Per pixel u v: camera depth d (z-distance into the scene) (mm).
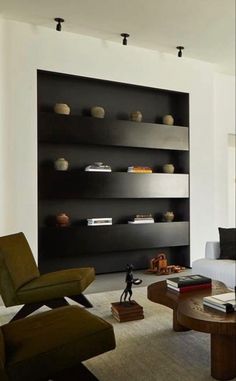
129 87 5133
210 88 5516
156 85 5066
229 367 1996
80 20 4129
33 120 4219
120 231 4781
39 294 2771
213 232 5500
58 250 4402
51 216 4672
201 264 3648
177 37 4602
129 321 2871
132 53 4883
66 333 1704
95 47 4625
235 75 6027
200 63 5426
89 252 4578
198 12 3949
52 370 1591
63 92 4703
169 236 5137
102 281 4430
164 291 2570
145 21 4156
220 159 5848
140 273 4965
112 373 2062
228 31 4430
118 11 3918
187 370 2104
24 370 1532
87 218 4898
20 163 4141
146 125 4988
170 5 3793
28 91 4195
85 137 4562
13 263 2828
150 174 5008
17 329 1841
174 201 5539
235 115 6020
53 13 3957
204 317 1982
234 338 2018
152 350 2363
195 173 5363
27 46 4195
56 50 4367
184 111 5391
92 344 1676
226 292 2512
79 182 4535
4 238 2943
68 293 2801
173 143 5184
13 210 4098
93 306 3279
